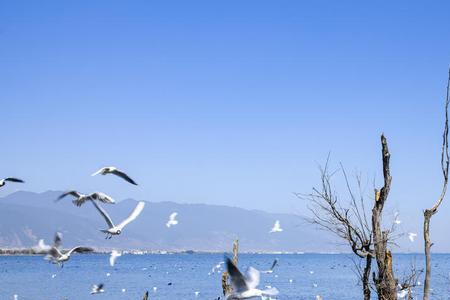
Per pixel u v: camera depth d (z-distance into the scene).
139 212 18.97
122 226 18.30
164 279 134.75
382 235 24.31
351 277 139.38
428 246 22.11
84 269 191.12
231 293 15.37
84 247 21.41
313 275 149.88
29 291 97.81
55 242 21.45
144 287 108.62
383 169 24.27
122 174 18.28
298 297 86.31
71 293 94.31
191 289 104.44
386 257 24.28
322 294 91.00
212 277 143.75
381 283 24.27
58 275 149.25
